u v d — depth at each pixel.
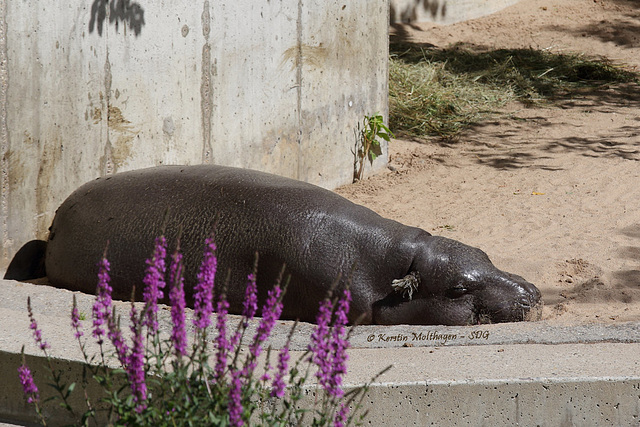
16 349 8.19
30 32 12.09
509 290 11.18
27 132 12.29
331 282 11.27
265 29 16.09
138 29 13.66
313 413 7.63
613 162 19.06
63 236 12.50
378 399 7.79
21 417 8.26
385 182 18.92
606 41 29.52
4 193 12.17
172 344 6.93
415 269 11.28
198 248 11.64
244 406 6.26
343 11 18.12
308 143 17.67
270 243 11.43
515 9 32.69
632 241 14.41
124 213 12.19
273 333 10.08
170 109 14.41
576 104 23.64
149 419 6.16
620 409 8.00
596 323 10.20
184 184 12.30
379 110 19.95
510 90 24.64
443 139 21.53
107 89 13.34
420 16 31.02
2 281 11.74
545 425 7.99
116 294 12.03
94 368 7.73
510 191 17.67
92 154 13.30
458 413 7.91
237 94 15.67
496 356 8.66
